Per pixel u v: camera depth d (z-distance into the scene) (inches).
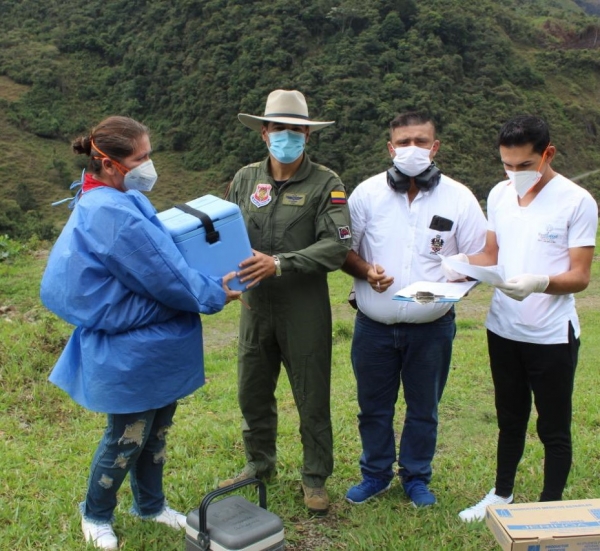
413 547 115.5
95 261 98.4
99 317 99.0
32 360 218.2
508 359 120.6
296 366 125.5
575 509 96.1
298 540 119.7
